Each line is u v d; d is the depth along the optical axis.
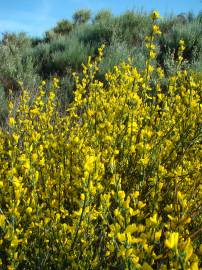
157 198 1.96
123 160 2.33
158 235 1.37
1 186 2.00
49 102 3.41
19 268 1.85
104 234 1.74
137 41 8.60
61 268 1.74
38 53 8.67
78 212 1.64
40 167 2.31
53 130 3.05
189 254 1.12
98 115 2.77
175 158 2.48
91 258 1.72
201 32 8.02
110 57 7.01
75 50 8.01
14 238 1.60
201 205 1.98
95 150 2.31
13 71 7.04
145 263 1.24
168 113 2.81
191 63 6.55
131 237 1.28
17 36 10.95
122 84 2.90
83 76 6.66
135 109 2.63
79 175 2.20
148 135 2.44
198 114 2.64
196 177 2.29
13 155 2.30
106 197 1.60
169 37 8.07
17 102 4.98
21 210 1.93
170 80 3.07
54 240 1.80
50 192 2.22
